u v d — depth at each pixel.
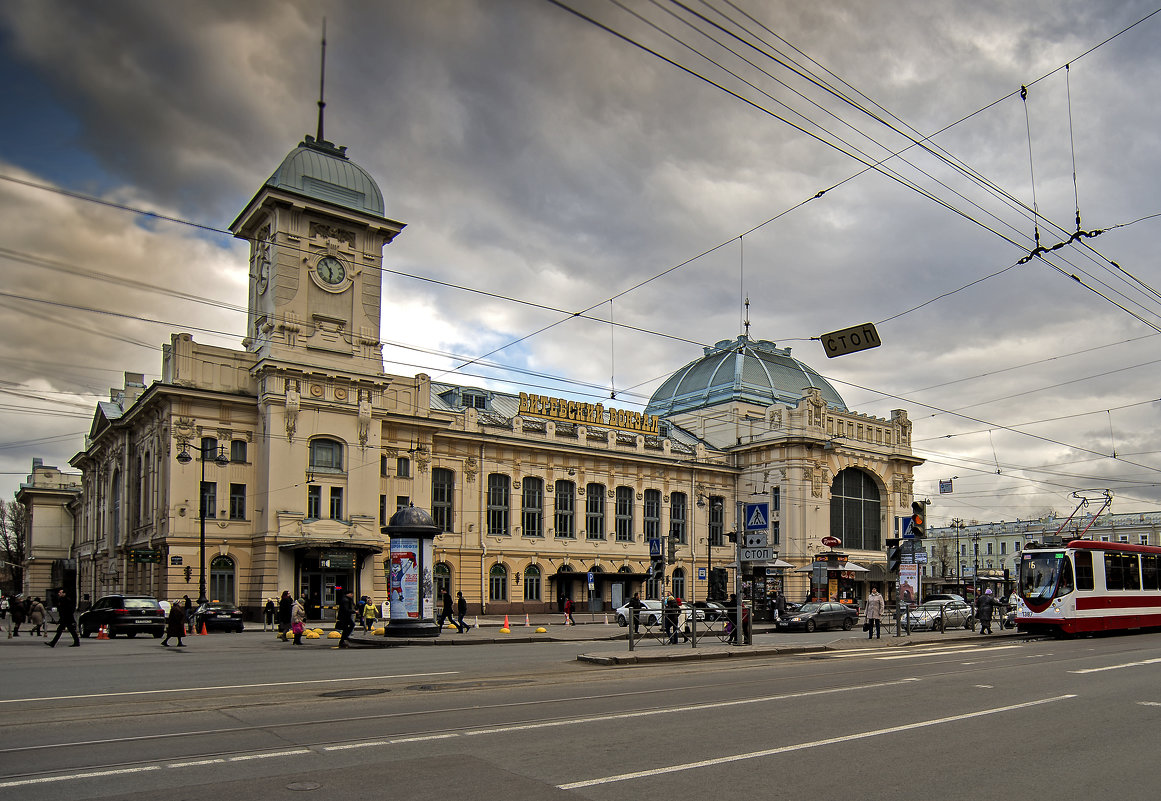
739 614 27.59
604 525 63.47
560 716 12.38
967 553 124.00
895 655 24.94
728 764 9.43
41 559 91.44
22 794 8.05
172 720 11.99
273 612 41.94
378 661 22.34
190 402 46.09
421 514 33.03
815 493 68.38
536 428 60.69
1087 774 9.30
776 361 79.00
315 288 48.97
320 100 51.28
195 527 45.41
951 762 9.73
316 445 48.47
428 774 8.84
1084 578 33.25
